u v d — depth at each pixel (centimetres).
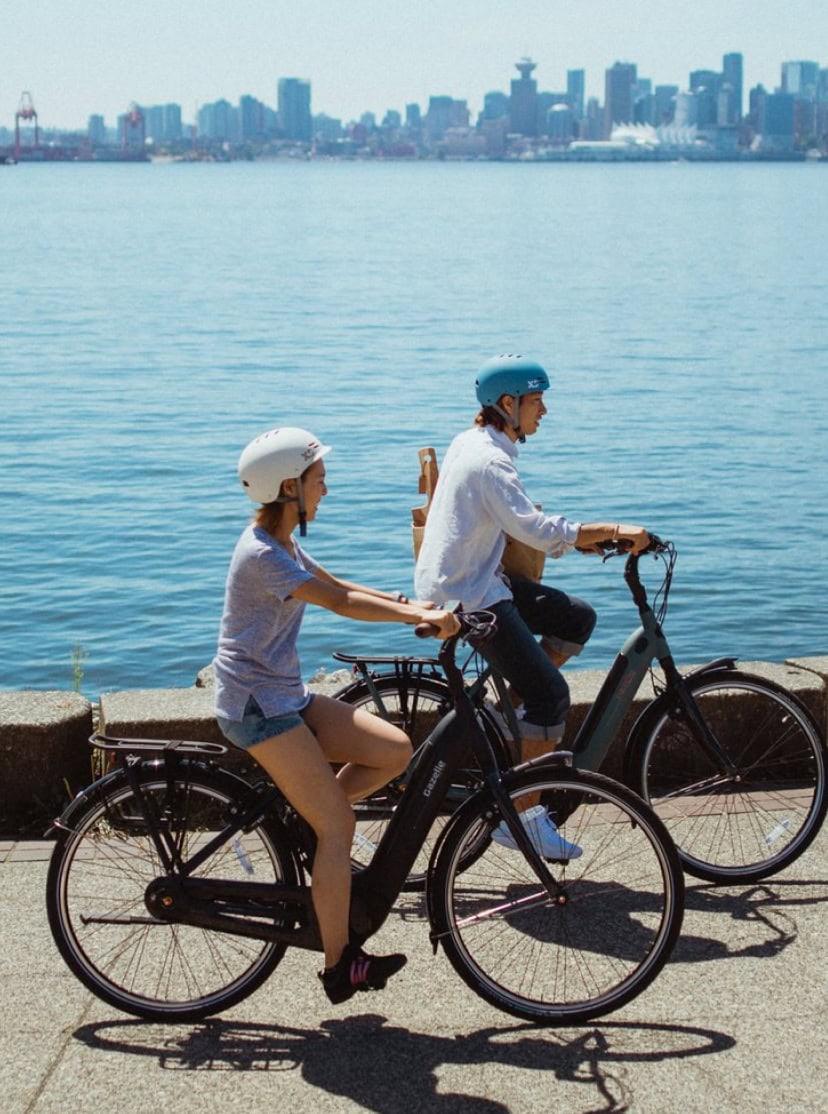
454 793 513
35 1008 433
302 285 5747
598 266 6812
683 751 585
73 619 1504
